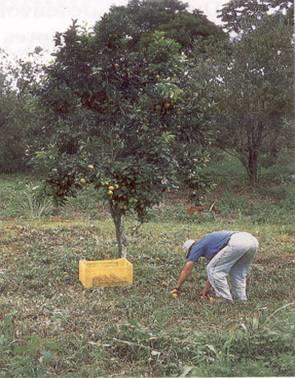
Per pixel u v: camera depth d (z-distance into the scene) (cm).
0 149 1995
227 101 1508
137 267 820
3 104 1959
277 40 1516
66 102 745
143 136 738
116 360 488
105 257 894
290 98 1495
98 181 707
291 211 1390
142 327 534
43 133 775
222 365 455
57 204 761
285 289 721
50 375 460
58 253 909
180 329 541
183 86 765
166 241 1028
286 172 1728
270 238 1088
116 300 663
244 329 515
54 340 523
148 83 750
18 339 526
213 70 1545
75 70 746
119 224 786
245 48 1538
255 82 1515
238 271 689
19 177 1900
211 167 1791
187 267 681
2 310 629
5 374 452
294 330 509
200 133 777
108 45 741
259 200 1519
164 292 706
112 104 748
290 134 1597
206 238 682
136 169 704
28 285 741
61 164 722
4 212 1333
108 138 746
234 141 1606
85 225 1166
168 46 750
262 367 451
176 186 736
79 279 775
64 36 736
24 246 974
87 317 601
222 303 658
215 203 1417
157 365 475
